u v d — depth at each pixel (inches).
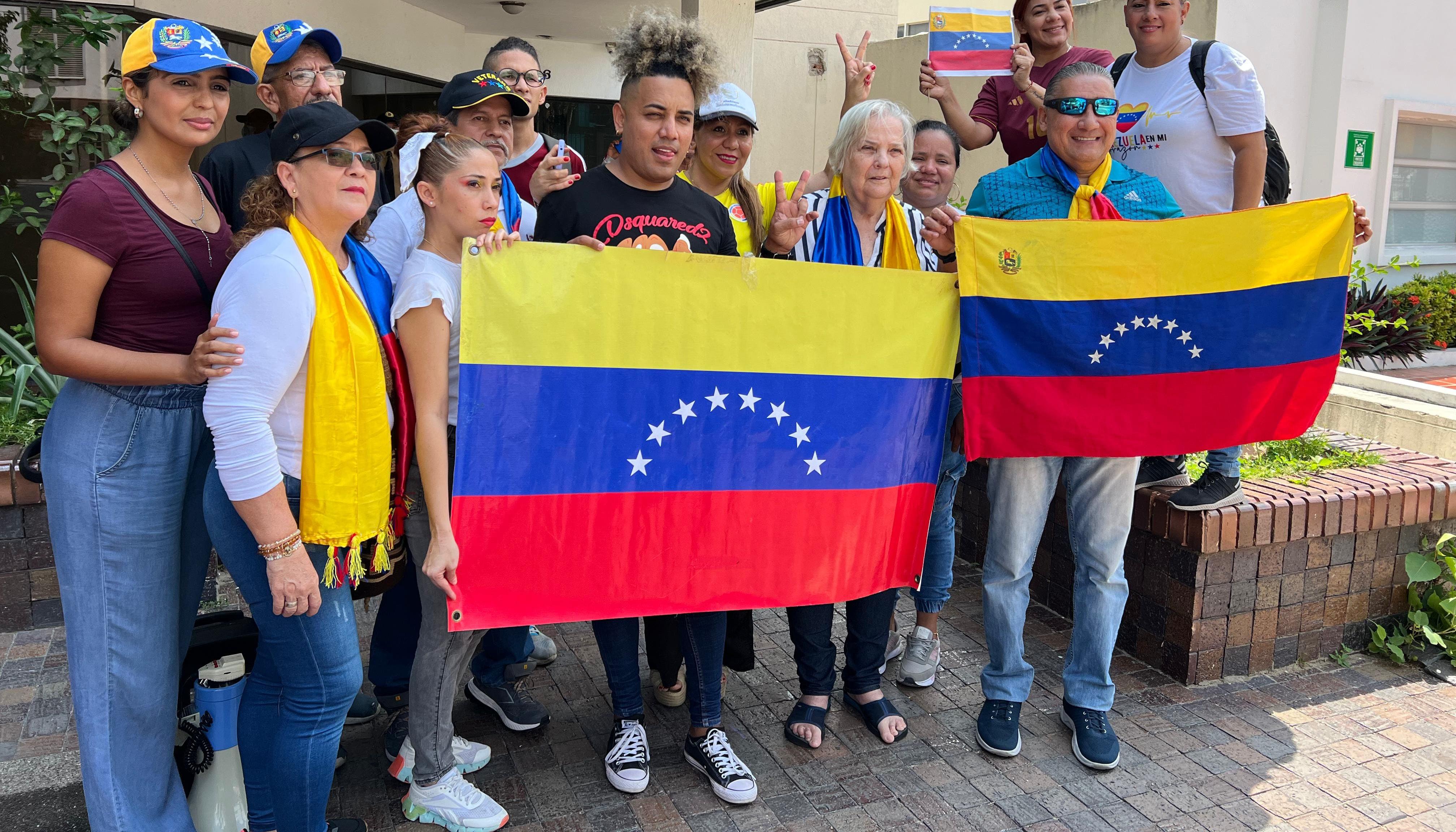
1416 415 225.3
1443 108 409.7
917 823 122.2
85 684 94.4
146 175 95.5
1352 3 380.8
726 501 121.4
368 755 133.6
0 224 215.5
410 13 328.8
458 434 107.5
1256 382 131.4
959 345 130.5
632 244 116.9
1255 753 138.9
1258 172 151.8
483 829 117.0
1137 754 138.3
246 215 96.9
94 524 92.7
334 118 90.4
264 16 252.8
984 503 206.5
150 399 93.9
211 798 106.3
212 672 107.0
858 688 144.2
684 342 116.0
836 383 123.4
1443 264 446.6
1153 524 159.5
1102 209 130.9
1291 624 163.5
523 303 108.2
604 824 120.6
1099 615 135.9
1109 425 131.0
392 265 118.6
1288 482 169.2
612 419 114.4
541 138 165.8
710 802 125.5
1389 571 169.9
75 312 90.7
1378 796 129.0
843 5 475.2
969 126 183.3
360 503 94.2
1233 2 365.4
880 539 131.4
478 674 141.8
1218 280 128.4
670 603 121.4
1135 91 163.0
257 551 94.2
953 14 170.2
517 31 389.4
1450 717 149.7
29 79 205.8
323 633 97.3
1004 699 138.9
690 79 119.0
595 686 154.8
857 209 135.4
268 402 88.2
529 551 113.3
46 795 116.6
